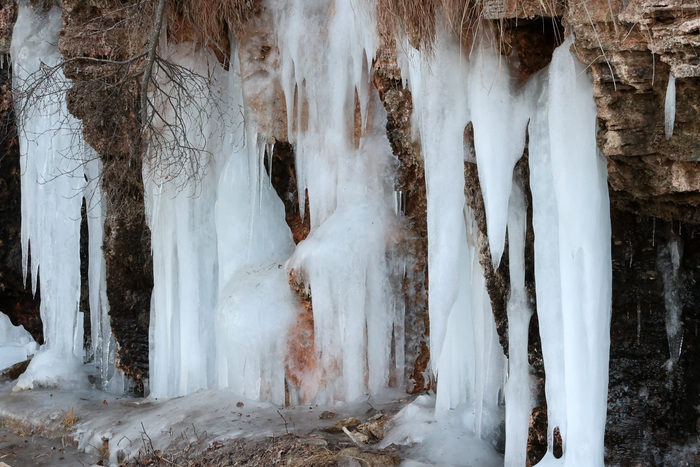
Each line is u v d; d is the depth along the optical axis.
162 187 7.56
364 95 6.66
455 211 5.21
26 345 10.41
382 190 6.70
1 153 10.04
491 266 5.26
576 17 4.14
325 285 6.55
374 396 6.64
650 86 4.04
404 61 6.05
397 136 6.55
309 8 6.89
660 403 4.70
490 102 4.83
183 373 7.60
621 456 4.79
